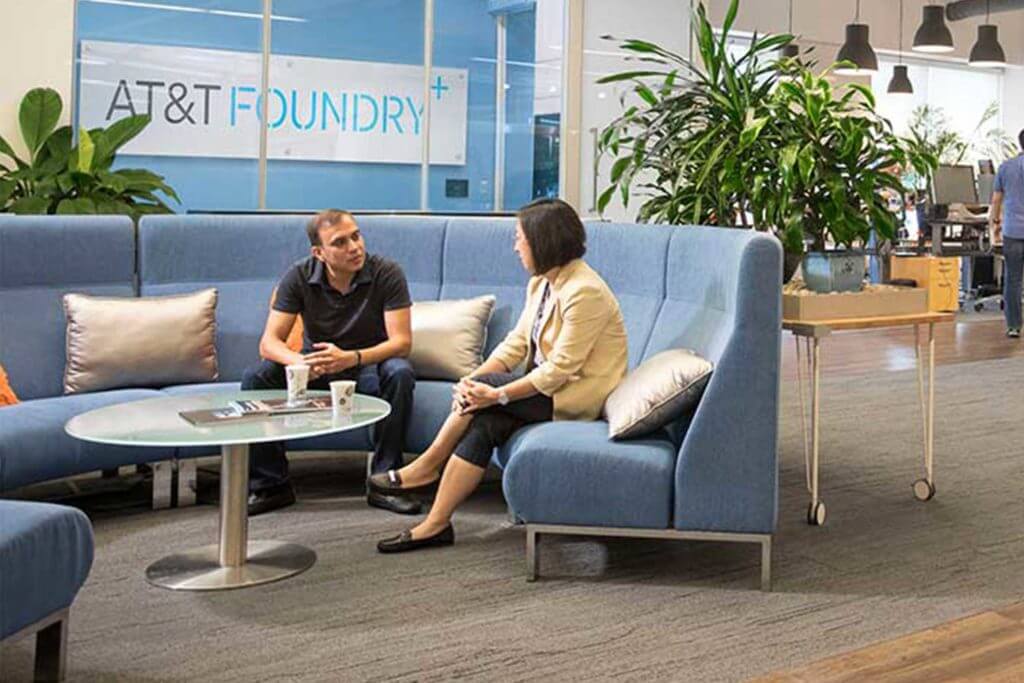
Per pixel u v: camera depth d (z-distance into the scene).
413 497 3.54
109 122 6.40
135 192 5.24
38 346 3.80
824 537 3.29
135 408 3.04
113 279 4.05
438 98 7.49
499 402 3.10
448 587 2.82
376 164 7.32
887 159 3.70
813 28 10.55
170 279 4.15
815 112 3.51
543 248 3.11
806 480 3.99
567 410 3.14
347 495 3.78
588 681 2.25
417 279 4.34
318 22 7.02
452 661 2.35
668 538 2.90
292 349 3.99
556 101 7.81
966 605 2.71
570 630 2.54
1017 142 12.09
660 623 2.58
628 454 2.82
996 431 4.85
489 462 3.21
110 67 6.38
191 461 3.75
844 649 2.43
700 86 3.74
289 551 3.08
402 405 3.62
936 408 5.38
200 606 2.68
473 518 3.47
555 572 2.95
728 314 2.93
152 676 2.26
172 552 3.10
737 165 3.54
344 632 2.51
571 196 7.92
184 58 6.61
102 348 3.76
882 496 3.76
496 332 4.10
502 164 7.74
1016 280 7.98
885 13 11.08
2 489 3.10
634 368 3.40
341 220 3.62
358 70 7.20
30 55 5.54
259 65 6.86
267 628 2.53
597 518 2.83
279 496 3.60
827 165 3.57
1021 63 12.09
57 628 2.18
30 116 5.30
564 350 3.08
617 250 3.80
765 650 2.42
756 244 2.75
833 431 4.84
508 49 7.66
